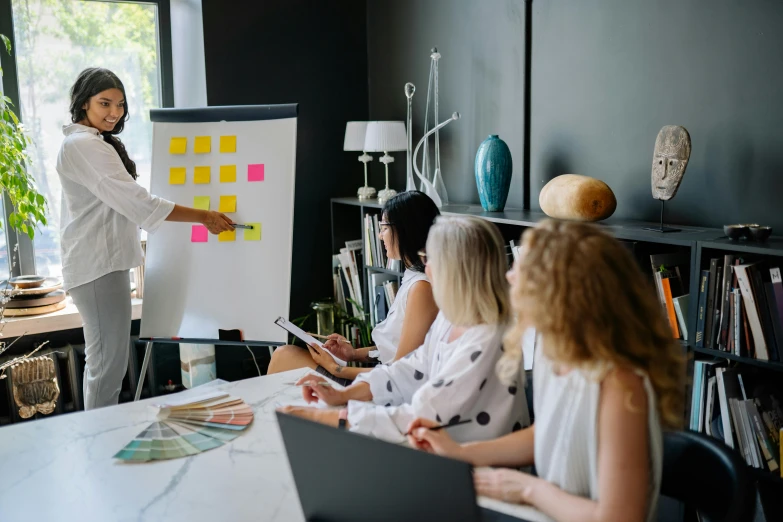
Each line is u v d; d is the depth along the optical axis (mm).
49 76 3625
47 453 1457
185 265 2975
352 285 3791
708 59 2332
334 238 4043
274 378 1907
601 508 1084
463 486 956
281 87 3869
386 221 2205
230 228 2891
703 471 1281
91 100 2771
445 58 3494
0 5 3426
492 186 2967
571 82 2840
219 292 2936
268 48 3795
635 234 2217
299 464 1107
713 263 2004
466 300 1511
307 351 2576
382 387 1771
